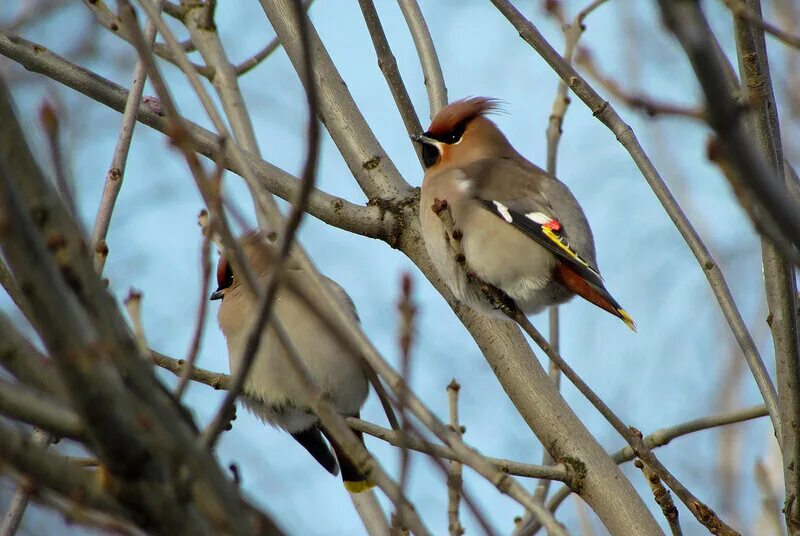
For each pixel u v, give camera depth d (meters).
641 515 8.74
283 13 11.29
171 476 4.81
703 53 4.37
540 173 11.26
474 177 10.96
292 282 5.52
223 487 4.85
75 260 4.83
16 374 5.00
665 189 8.61
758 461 10.67
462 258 9.45
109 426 4.70
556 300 10.66
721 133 4.52
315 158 5.23
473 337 10.16
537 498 9.66
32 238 4.54
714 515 7.98
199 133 10.48
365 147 11.02
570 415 9.31
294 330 11.09
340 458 11.09
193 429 5.50
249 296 11.23
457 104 11.85
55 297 4.60
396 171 11.04
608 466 8.97
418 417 6.49
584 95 8.80
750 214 5.17
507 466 8.89
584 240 10.76
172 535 4.82
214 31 11.38
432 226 10.45
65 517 4.85
